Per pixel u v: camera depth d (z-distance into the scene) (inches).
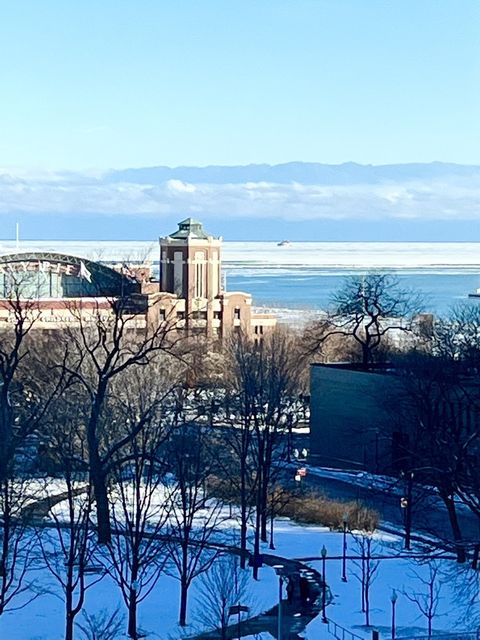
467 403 3629.4
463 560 2844.5
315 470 4276.6
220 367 5595.5
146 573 2659.9
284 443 4891.7
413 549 3041.3
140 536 2652.6
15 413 3585.1
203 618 2431.1
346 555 2881.4
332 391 4471.0
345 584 2699.3
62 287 7391.7
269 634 2333.9
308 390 5792.3
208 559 2775.6
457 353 5187.0
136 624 2390.5
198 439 3599.9
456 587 2659.9
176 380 4539.9
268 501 3417.8
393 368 4468.5
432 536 3211.1
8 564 2650.1
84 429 3395.7
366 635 2311.8
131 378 4156.0
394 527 3344.0
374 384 4232.3
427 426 3511.3
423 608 2522.1
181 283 7204.7
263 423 3809.1
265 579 2748.5
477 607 2534.5
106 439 3088.1
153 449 3115.2
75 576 2723.9
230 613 2390.5
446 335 5103.3
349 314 7411.4
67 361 4163.4
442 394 3459.6
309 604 2549.2
